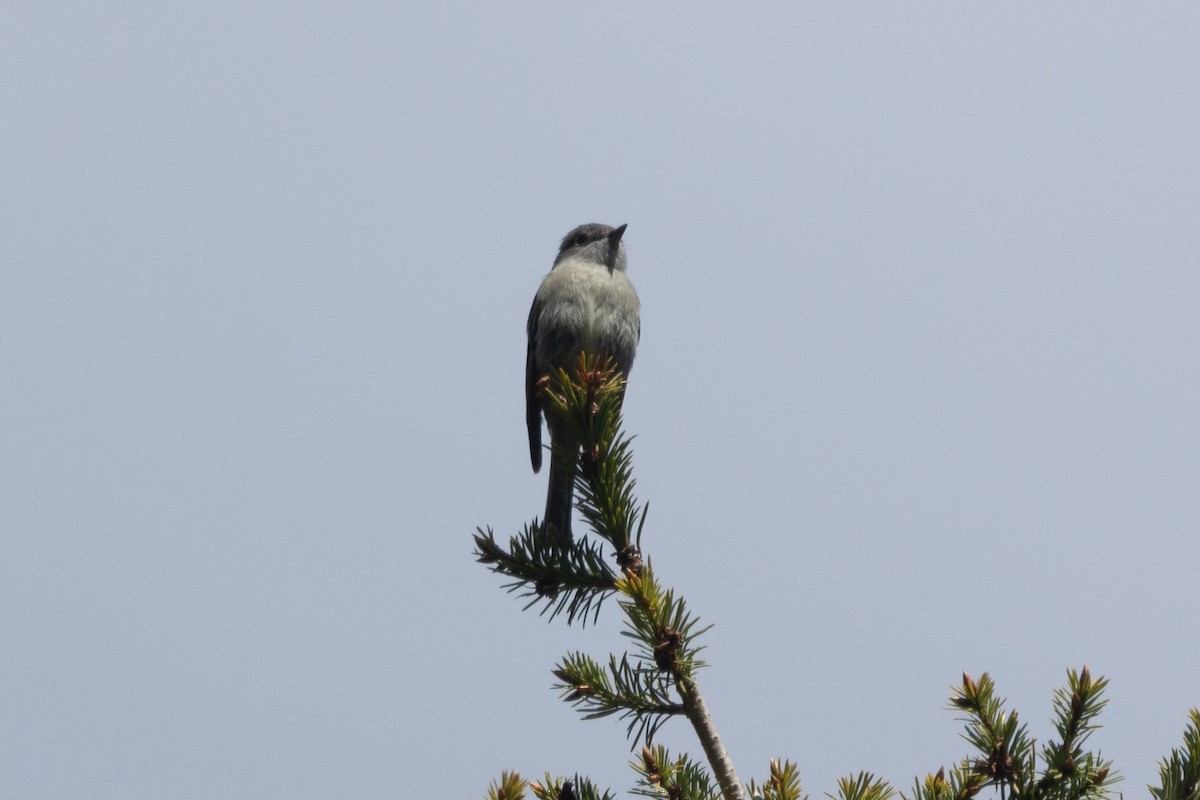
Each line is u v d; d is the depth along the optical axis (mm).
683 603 6820
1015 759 6484
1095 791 6375
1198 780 6562
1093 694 6605
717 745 6664
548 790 6922
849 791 6582
